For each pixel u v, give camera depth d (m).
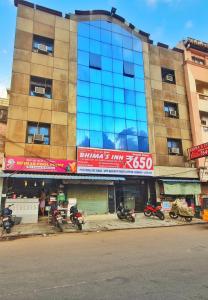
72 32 20.28
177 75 23.98
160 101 22.16
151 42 23.86
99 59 20.58
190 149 21.14
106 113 19.48
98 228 13.21
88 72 19.83
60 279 5.04
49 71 18.53
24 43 18.31
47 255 7.30
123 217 16.06
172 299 3.96
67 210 15.75
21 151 16.17
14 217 13.84
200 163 21.53
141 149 19.89
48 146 17.02
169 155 20.91
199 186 20.94
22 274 5.45
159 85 22.61
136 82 21.56
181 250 7.67
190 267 5.74
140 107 21.00
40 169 16.14
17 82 17.28
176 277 5.02
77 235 11.39
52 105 17.89
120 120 19.83
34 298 4.11
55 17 20.00
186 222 15.53
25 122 16.80
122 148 19.22
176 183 20.06
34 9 19.41
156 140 20.77
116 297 4.07
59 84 18.55
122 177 18.27
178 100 23.11
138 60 22.36
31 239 10.48
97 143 18.45
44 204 16.45
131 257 6.82
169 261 6.32
